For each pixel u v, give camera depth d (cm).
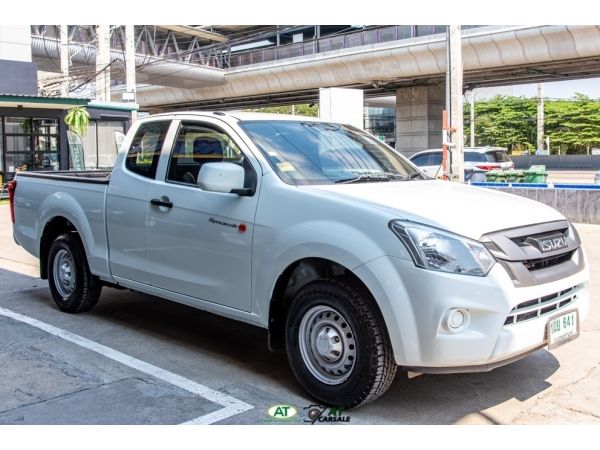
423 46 3344
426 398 415
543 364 483
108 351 504
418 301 354
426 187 459
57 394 413
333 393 389
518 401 412
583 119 6831
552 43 2875
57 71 3950
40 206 634
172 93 5256
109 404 398
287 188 423
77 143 2342
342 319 384
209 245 461
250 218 433
